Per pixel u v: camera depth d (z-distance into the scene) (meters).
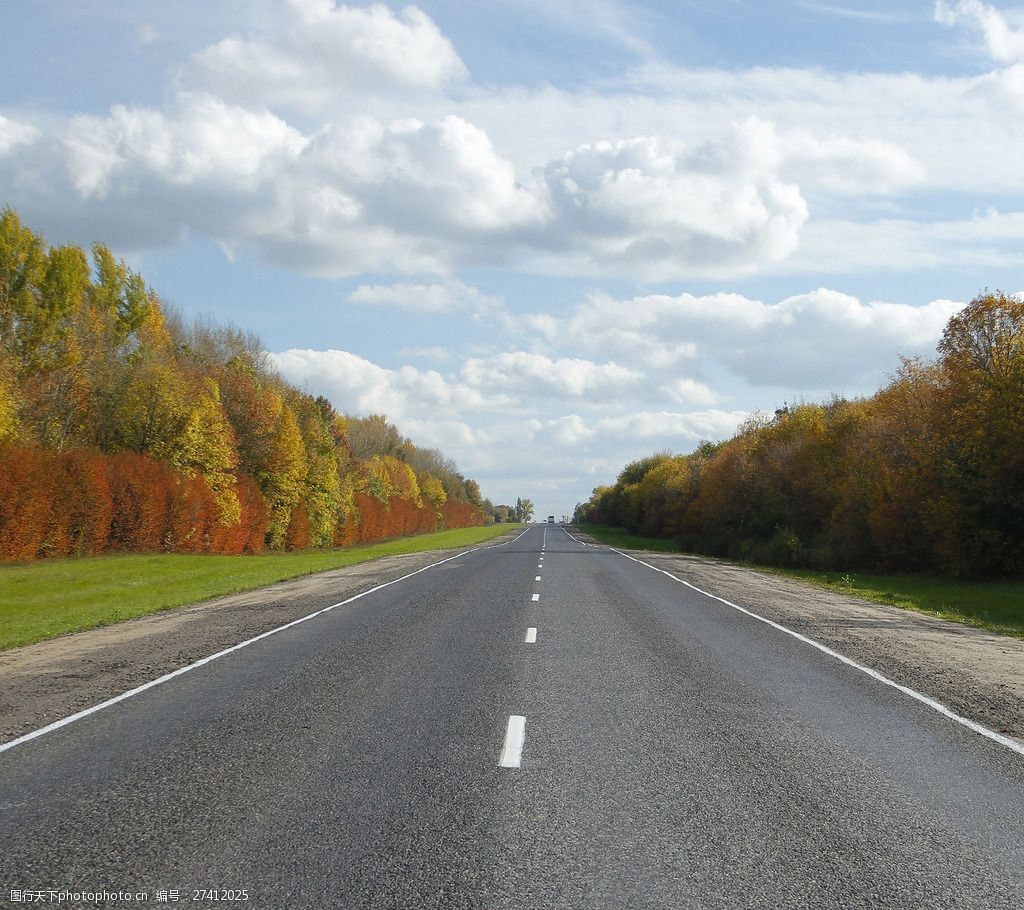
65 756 6.76
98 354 45.62
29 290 42.91
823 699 9.26
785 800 5.82
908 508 35.28
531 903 4.19
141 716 8.20
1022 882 4.52
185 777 6.19
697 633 14.52
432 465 168.00
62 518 34.97
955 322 34.34
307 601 20.34
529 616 16.70
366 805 5.60
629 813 5.51
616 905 4.18
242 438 59.97
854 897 4.31
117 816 5.36
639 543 85.38
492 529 150.38
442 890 4.32
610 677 10.36
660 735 7.59
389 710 8.46
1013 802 5.83
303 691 9.39
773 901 4.25
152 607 20.27
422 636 13.83
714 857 4.80
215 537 48.16
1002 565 31.27
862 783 6.22
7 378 35.56
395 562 39.56
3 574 27.33
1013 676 11.05
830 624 16.42
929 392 36.84
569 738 7.43
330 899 4.21
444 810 5.52
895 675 10.83
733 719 8.27
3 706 8.79
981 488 31.42
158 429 48.03
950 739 7.57
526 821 5.34
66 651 13.08
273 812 5.45
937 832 5.24
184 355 62.00
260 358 71.75
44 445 39.88
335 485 71.94
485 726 7.82
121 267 53.53
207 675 10.41
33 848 4.84
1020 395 30.05
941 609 21.64
